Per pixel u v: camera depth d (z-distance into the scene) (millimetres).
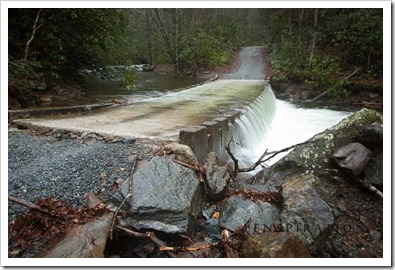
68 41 9398
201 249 3162
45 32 8492
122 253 3076
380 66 13617
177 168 3803
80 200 3512
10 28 8336
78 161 4305
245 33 36031
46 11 8469
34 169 4047
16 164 4188
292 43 19391
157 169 3693
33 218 3145
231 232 3482
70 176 3922
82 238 2865
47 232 3074
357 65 14742
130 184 3438
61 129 5637
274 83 16281
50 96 8906
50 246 2881
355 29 14688
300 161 5277
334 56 15398
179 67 23594
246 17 35344
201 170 4027
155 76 20812
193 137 4805
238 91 12117
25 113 6516
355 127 5820
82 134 5414
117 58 12594
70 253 2740
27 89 7676
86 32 9430
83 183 3807
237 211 3732
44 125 5898
